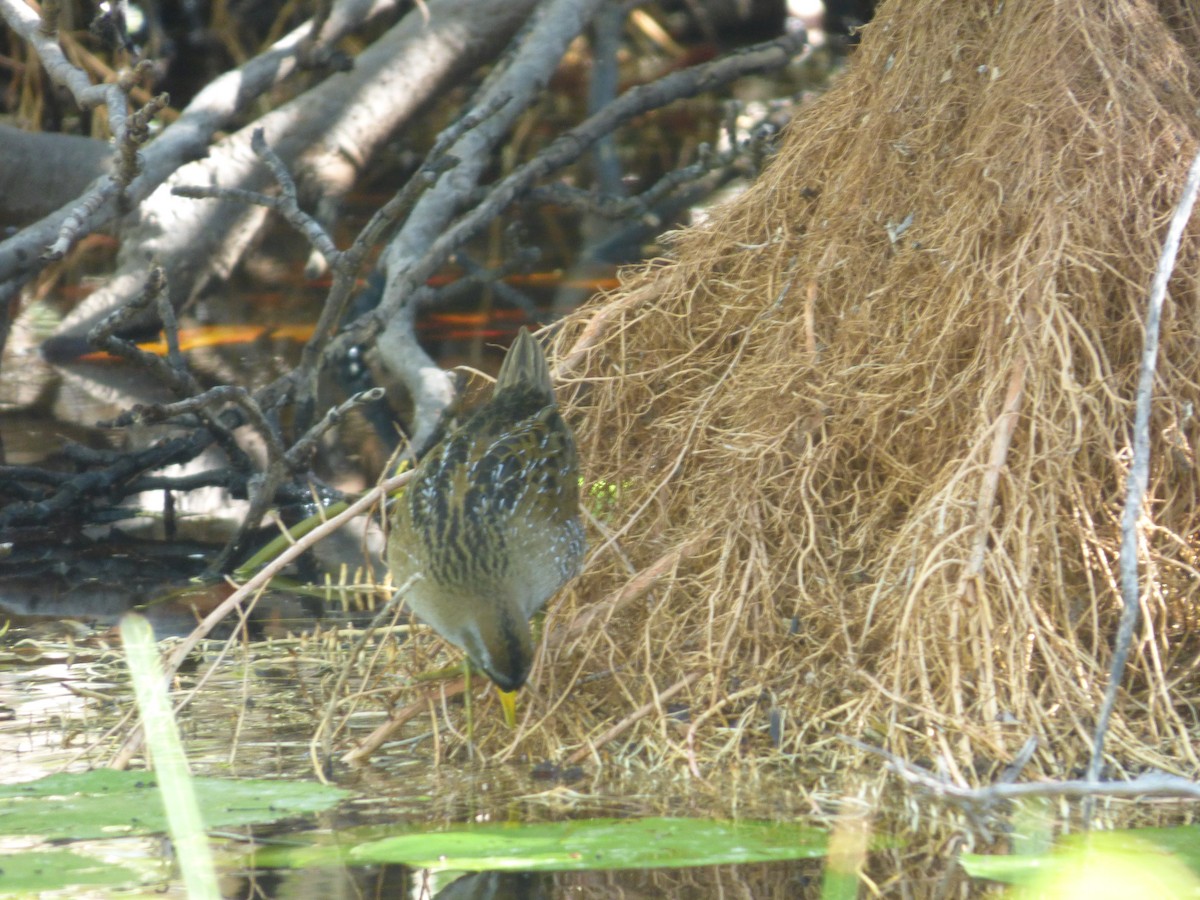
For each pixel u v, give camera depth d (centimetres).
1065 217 852
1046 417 820
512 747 796
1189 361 855
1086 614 796
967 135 943
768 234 1046
